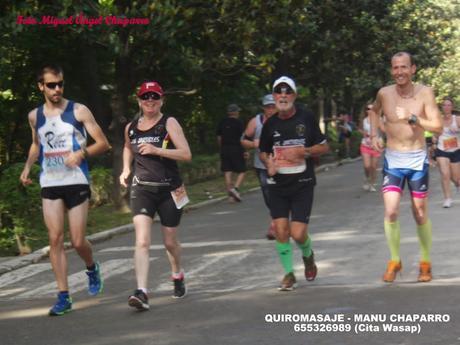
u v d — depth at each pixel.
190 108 42.34
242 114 46.03
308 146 12.81
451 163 23.98
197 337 10.27
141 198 12.17
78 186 12.13
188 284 14.33
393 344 9.48
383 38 46.84
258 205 28.52
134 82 28.17
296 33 38.25
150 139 12.11
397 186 13.16
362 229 19.95
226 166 29.95
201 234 21.31
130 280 15.25
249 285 13.86
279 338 9.99
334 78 48.41
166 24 24.66
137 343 10.17
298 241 12.96
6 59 30.25
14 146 34.72
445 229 18.95
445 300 11.40
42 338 10.81
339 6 42.94
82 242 12.43
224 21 26.92
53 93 11.94
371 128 13.52
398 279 13.39
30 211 19.42
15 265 17.69
